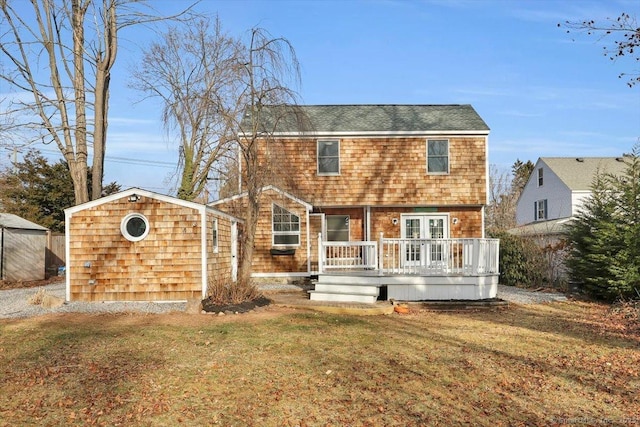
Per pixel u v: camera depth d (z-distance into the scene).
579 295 15.09
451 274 13.52
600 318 11.47
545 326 10.44
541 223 27.75
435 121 20.11
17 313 11.19
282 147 14.80
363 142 19.28
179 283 12.84
